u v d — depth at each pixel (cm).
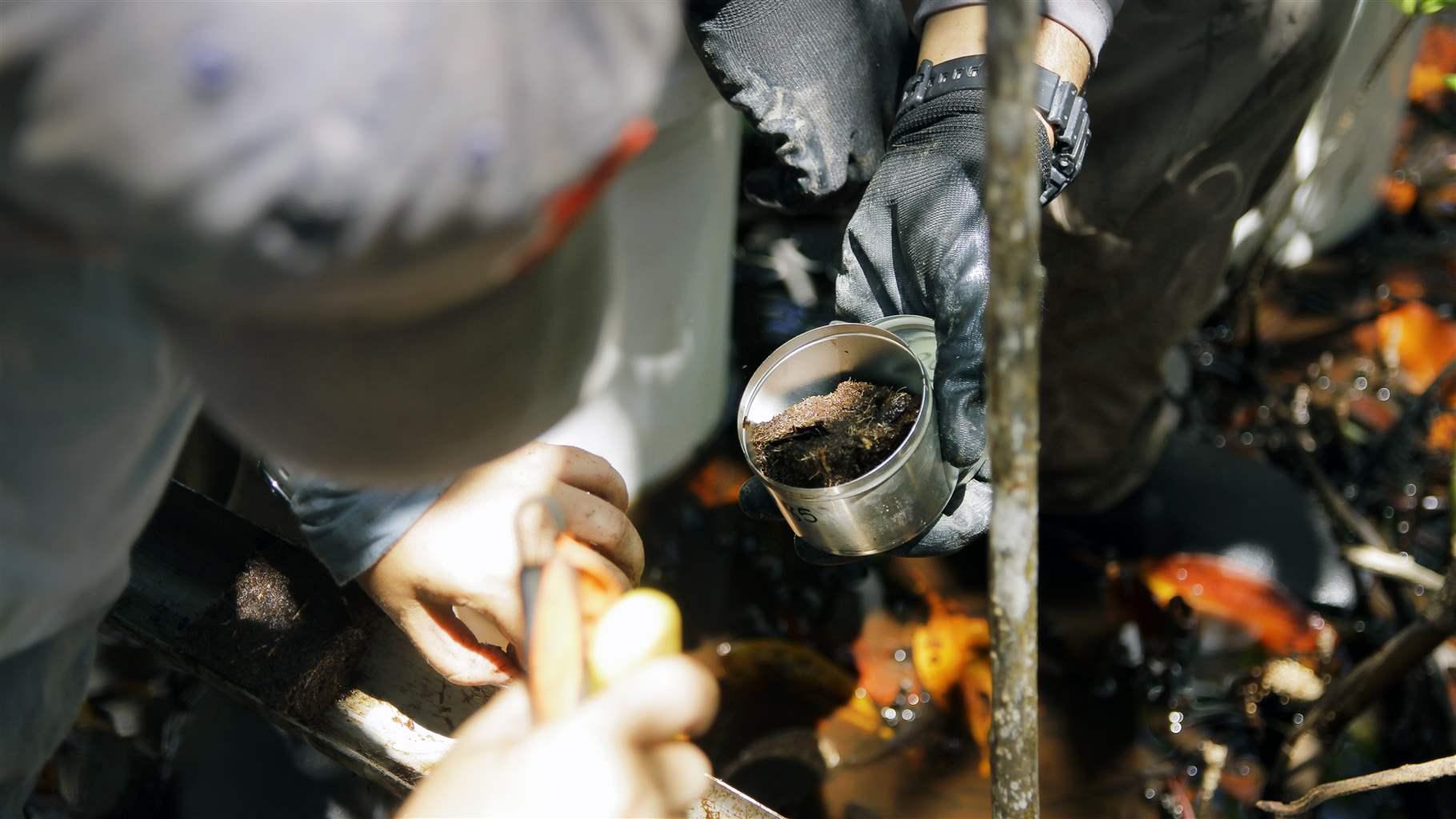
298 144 50
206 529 144
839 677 216
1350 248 303
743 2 152
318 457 68
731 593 230
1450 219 308
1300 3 174
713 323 231
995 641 89
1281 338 282
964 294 125
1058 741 209
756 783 201
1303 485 252
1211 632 223
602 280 73
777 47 152
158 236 52
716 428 253
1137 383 221
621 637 94
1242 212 213
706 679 82
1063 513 243
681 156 192
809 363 133
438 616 130
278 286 54
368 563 124
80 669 125
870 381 132
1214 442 262
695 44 158
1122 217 196
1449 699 205
